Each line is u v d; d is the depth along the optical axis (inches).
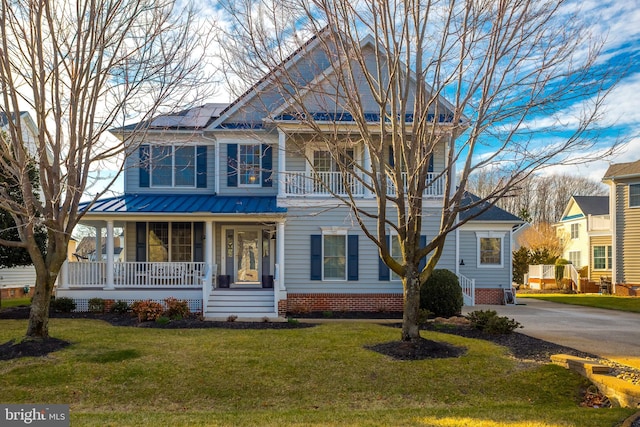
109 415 261.6
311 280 682.2
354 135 662.5
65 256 404.2
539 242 1551.4
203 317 579.8
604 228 1255.5
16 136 362.6
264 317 584.4
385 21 343.0
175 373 333.4
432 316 598.2
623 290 1073.5
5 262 630.5
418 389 311.6
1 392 298.2
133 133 400.8
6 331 460.1
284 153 659.4
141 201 692.7
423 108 392.5
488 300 840.3
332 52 447.2
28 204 365.7
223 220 652.1
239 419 250.5
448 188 384.5
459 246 845.8
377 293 682.8
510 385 317.7
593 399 300.0
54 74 361.1
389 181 676.1
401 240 397.7
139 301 597.6
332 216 684.7
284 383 320.2
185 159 755.4
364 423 238.7
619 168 1121.4
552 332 500.4
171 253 733.9
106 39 363.3
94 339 424.5
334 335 454.0
